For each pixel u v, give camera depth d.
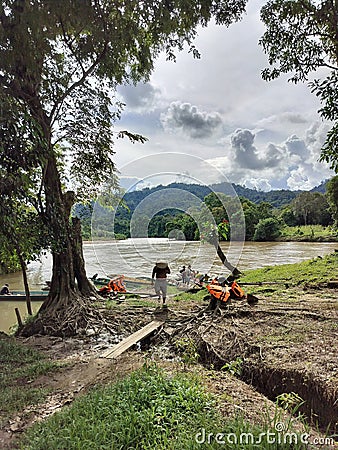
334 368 3.97
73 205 8.70
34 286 14.09
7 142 5.19
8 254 7.14
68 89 7.41
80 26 6.76
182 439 2.68
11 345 5.84
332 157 6.04
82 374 4.53
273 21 6.57
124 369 4.46
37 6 5.72
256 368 4.33
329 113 5.87
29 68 6.18
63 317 7.05
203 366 4.92
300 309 6.78
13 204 6.02
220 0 7.13
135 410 3.11
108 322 7.00
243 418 2.99
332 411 3.43
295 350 4.63
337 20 6.29
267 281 11.06
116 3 6.96
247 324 6.01
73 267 8.45
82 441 2.68
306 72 6.59
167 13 7.01
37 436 2.88
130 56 8.17
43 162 5.91
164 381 3.67
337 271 11.34
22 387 4.17
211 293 7.26
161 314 7.27
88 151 8.30
